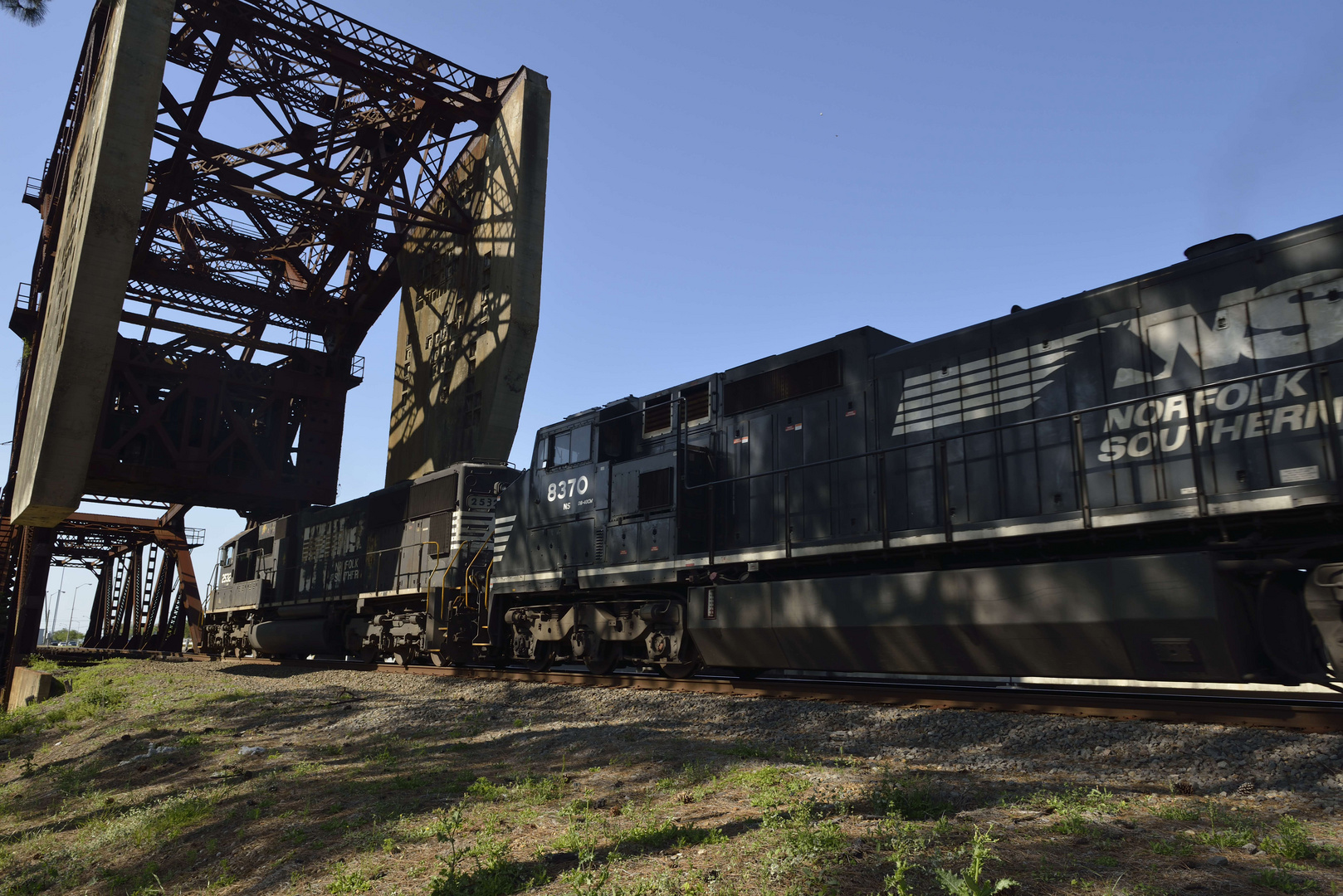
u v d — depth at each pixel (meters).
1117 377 7.95
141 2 22.11
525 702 11.07
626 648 12.51
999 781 5.64
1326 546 6.45
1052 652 7.39
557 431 14.08
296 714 12.06
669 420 12.57
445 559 16.89
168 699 16.19
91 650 41.62
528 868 4.61
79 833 7.82
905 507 9.39
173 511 48.78
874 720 7.95
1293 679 6.58
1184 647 6.57
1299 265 6.96
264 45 26.58
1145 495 7.53
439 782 7.09
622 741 7.95
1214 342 7.36
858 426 10.04
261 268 37.56
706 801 5.61
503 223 28.92
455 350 31.44
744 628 10.00
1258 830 4.38
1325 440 6.52
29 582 37.81
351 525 22.12
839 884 3.79
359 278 38.06
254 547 29.42
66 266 24.39
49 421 21.73
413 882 4.70
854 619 8.83
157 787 8.83
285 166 28.61
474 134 30.77
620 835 4.98
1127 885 3.57
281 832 6.16
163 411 33.53
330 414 37.56
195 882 5.70
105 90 22.38
